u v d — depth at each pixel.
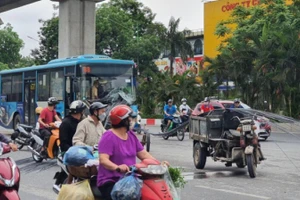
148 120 37.41
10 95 26.58
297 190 10.52
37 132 14.68
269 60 30.19
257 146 12.17
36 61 59.25
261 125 21.64
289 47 30.14
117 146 5.67
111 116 5.75
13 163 7.10
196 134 13.60
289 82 29.98
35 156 15.26
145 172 5.32
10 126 26.75
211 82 34.53
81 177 6.26
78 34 34.38
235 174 12.68
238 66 31.80
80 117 9.20
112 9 55.09
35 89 23.67
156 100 38.88
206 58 34.88
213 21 63.00
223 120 12.80
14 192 6.77
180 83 37.50
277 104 30.80
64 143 8.90
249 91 32.03
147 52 53.56
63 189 6.07
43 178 12.49
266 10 37.25
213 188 10.76
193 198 9.73
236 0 60.06
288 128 22.64
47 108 14.45
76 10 34.28
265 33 31.78
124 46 53.97
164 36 53.59
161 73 40.81
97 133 8.40
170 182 5.54
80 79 19.70
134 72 20.58
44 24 58.75
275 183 11.39
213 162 14.98
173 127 23.14
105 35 53.84
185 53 53.59
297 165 14.38
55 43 57.00
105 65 20.12
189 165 14.31
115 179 5.63
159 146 20.14
